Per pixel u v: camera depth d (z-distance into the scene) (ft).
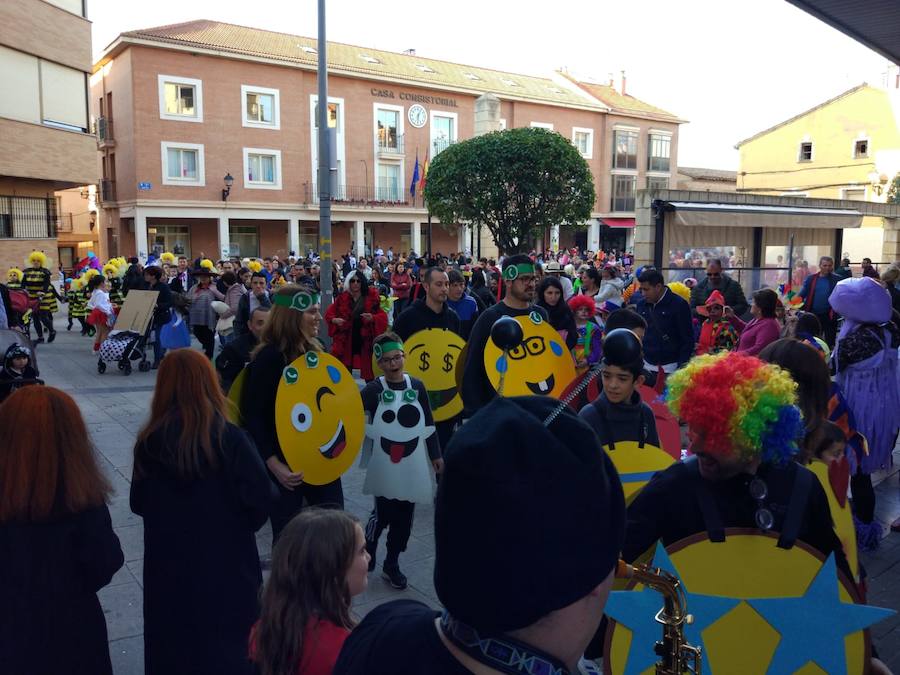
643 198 42.83
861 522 15.30
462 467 3.23
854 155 133.08
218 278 44.24
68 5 76.95
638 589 5.96
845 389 15.62
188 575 9.14
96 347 41.19
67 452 8.24
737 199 47.39
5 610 7.97
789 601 5.81
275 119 118.01
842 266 54.39
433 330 20.17
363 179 128.47
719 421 6.11
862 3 24.18
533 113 147.13
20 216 74.95
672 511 6.49
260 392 13.37
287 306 13.55
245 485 9.45
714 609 5.82
